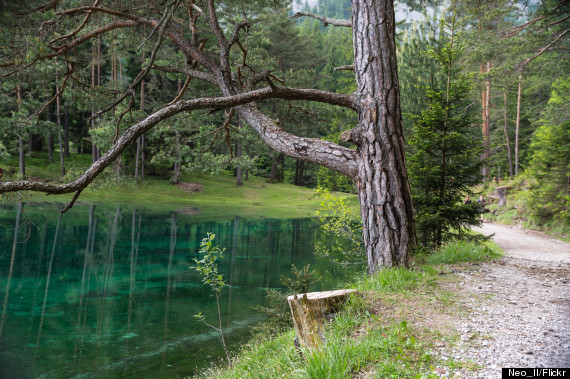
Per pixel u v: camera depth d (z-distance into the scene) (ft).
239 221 97.71
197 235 75.56
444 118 32.42
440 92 33.50
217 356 26.14
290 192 158.71
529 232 67.77
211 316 34.17
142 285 43.34
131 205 109.81
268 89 19.81
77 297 38.63
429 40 89.81
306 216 114.01
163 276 47.19
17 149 94.07
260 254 61.11
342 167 21.45
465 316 14.33
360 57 21.47
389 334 12.32
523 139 137.90
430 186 33.35
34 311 34.53
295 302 12.92
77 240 64.90
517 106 130.21
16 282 42.42
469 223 32.55
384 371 10.16
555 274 21.56
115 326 31.65
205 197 136.36
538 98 135.54
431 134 32.14
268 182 178.60
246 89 25.02
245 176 177.99
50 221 79.36
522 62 51.98
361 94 21.29
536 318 14.17
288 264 54.24
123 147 18.70
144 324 32.12
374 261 21.02
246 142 52.65
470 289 18.06
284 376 11.59
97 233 71.41
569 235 60.39
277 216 110.93
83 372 23.84
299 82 42.86
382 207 20.63
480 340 12.07
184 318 33.65
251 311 35.58
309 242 73.20
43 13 24.41
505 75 53.42
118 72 141.28
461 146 32.89
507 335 12.49
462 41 49.98
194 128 63.67
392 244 20.57
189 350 27.20
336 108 44.68
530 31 49.16
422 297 16.47
